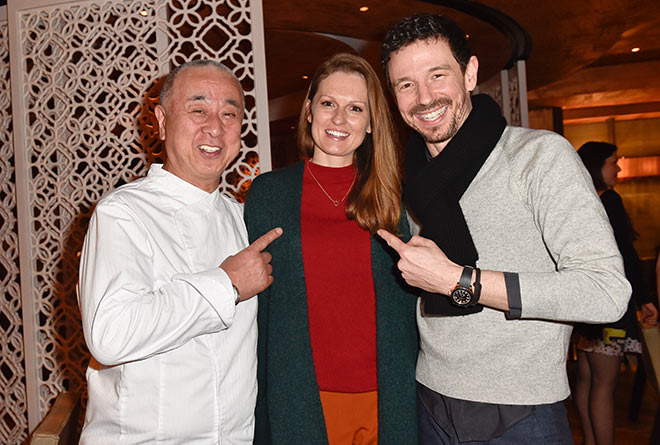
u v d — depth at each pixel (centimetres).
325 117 168
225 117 139
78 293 128
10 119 289
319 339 161
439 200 127
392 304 161
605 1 532
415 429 151
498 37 610
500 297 110
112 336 108
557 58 744
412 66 126
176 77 138
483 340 122
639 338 267
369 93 168
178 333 113
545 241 115
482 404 123
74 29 274
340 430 160
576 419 356
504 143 128
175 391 121
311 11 556
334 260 163
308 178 175
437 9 541
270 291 162
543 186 114
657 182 1072
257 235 166
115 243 119
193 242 134
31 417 271
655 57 912
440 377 130
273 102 1079
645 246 1077
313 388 155
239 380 134
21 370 282
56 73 276
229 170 271
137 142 289
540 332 119
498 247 122
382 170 165
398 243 120
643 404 378
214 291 117
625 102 1025
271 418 154
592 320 105
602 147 293
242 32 532
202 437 124
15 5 274
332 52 732
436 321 130
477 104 132
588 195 111
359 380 160
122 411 119
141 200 131
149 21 275
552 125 1044
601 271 105
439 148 136
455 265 115
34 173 298
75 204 275
